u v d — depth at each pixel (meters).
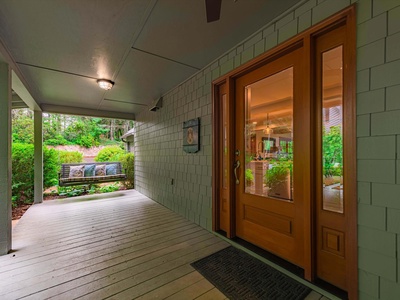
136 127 6.05
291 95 1.88
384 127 1.25
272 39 1.93
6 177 2.17
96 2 1.59
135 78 3.23
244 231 2.36
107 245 2.33
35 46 2.24
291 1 1.64
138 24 1.89
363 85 1.34
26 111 10.29
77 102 4.63
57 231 2.76
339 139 1.52
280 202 1.96
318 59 1.63
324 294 1.49
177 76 3.18
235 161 2.46
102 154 8.72
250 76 2.27
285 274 1.74
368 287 1.32
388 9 1.24
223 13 1.75
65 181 4.98
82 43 2.20
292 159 1.86
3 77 2.23
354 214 1.38
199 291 1.55
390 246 1.23
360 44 1.35
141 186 5.57
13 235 2.63
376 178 1.29
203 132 2.92
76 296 1.50
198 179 3.04
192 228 2.88
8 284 1.64
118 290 1.56
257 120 2.21
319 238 1.63
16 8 1.64
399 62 1.20
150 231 2.76
